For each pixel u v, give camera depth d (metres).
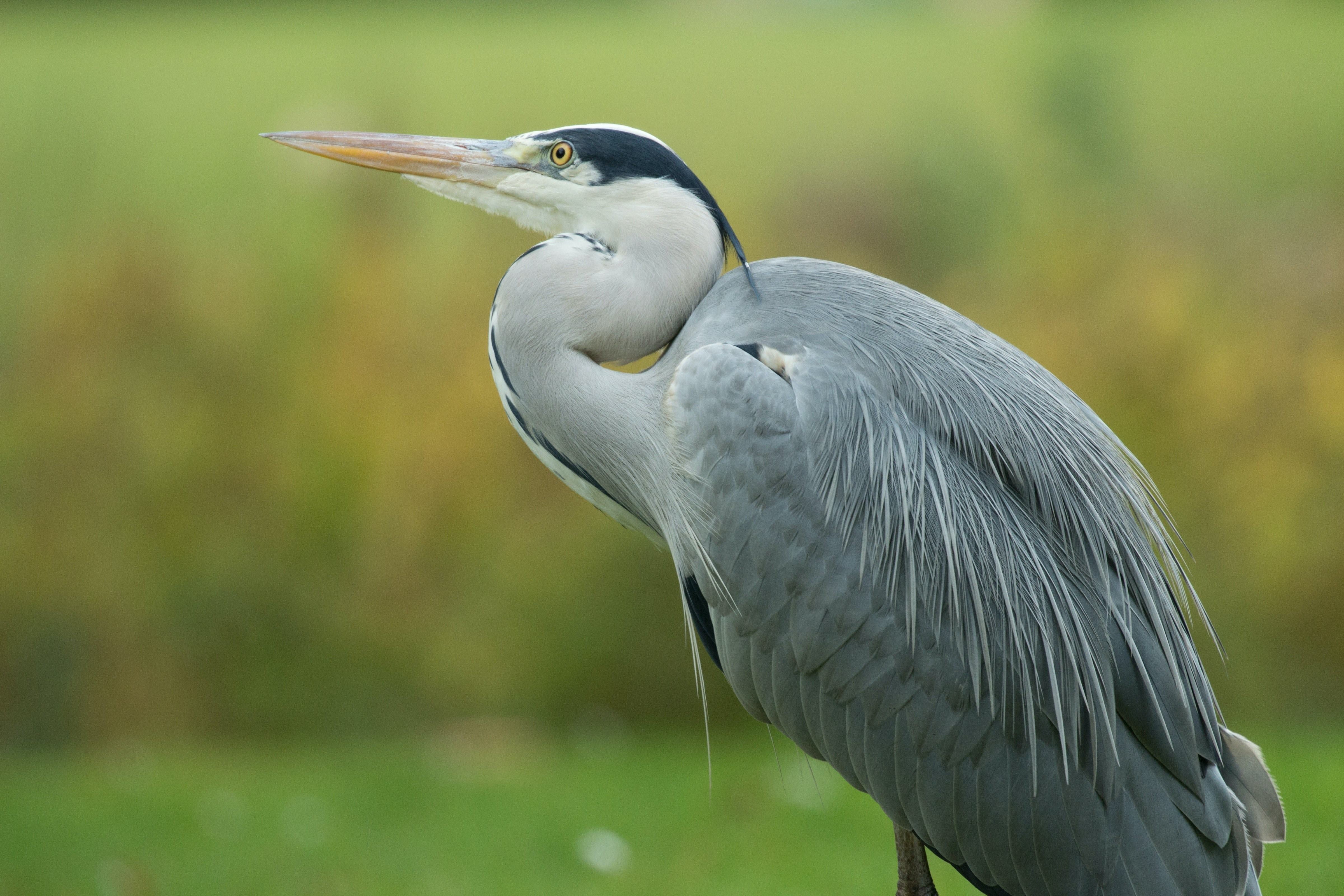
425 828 8.85
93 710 13.72
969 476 4.45
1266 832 4.34
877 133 20.12
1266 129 19.58
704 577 4.52
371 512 14.12
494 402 14.32
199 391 14.91
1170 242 15.05
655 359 11.73
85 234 17.09
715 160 19.77
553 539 13.52
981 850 4.35
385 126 21.19
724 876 7.33
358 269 15.81
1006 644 4.31
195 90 22.91
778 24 30.84
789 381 4.47
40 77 23.44
